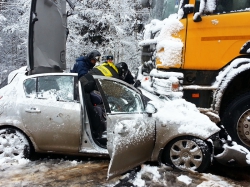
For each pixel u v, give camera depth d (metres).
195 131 4.09
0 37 11.84
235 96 5.05
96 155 4.30
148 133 4.02
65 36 6.63
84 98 4.37
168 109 4.27
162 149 4.16
